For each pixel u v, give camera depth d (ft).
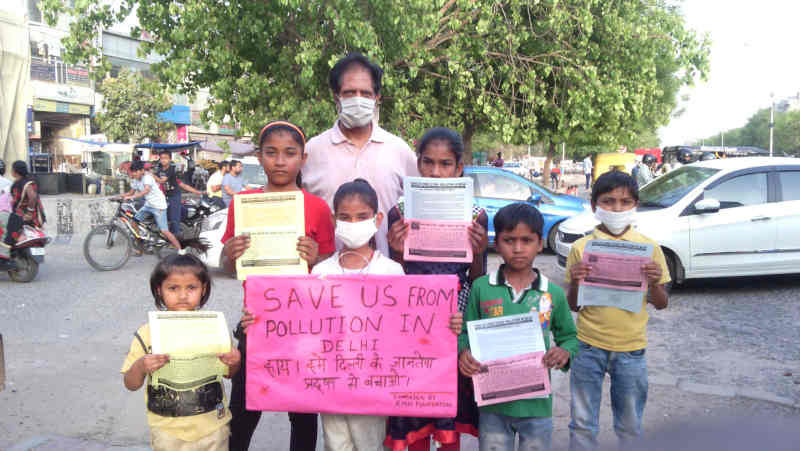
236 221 9.25
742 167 26.05
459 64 41.16
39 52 99.60
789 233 25.39
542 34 43.62
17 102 70.59
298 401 8.89
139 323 21.88
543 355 8.87
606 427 13.20
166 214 34.17
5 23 68.39
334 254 9.57
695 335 20.17
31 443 12.30
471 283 9.99
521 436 9.21
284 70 37.65
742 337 19.81
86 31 37.63
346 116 10.13
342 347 8.89
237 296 26.02
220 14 35.22
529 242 9.08
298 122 35.68
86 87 108.37
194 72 40.16
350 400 8.87
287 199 9.14
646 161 54.03
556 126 52.85
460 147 9.78
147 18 36.81
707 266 25.11
